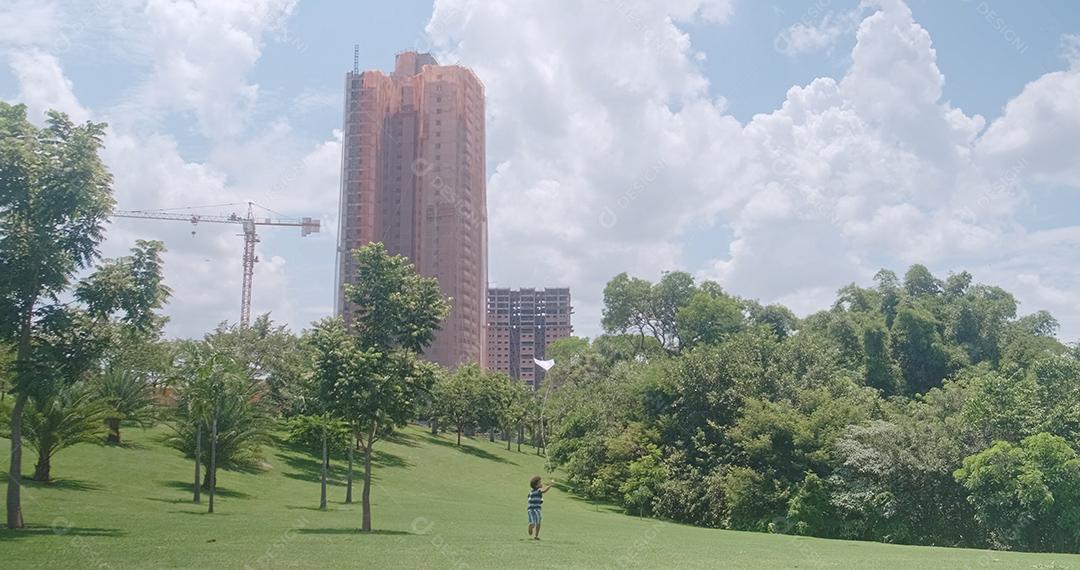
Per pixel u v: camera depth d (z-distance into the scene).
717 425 58.75
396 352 29.75
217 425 53.34
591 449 69.62
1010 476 41.44
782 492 50.44
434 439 106.94
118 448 58.56
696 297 101.06
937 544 45.44
